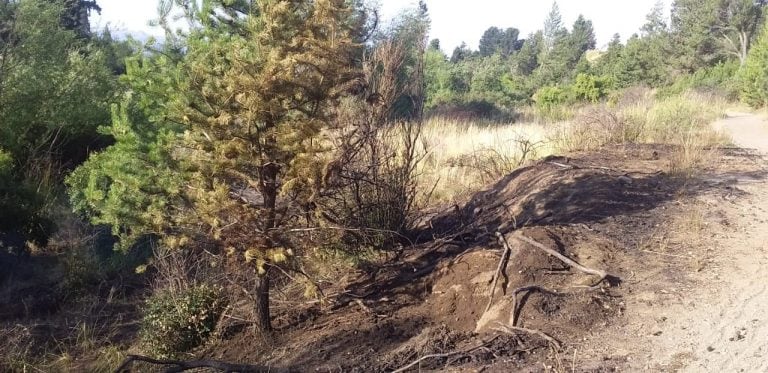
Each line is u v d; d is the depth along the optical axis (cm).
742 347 427
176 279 620
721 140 1473
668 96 3072
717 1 5359
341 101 545
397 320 542
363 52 675
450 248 681
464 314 536
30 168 1003
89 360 575
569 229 661
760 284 536
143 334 581
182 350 550
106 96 1202
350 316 564
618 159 1134
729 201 805
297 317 579
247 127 464
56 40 1180
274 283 634
